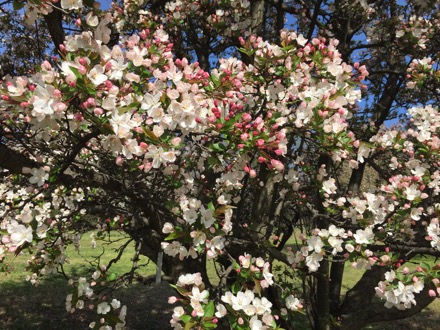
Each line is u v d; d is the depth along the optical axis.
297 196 3.29
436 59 3.98
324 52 2.52
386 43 4.46
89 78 1.52
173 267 3.41
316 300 4.36
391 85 4.80
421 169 2.74
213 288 2.53
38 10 1.81
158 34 2.47
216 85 2.08
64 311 6.65
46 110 1.51
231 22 4.60
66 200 3.09
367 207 2.78
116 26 4.13
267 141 1.97
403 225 2.91
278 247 3.98
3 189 3.74
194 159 3.04
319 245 2.44
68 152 2.31
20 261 8.94
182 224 2.12
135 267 2.92
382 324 6.75
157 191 3.04
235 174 2.44
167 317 6.73
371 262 2.43
